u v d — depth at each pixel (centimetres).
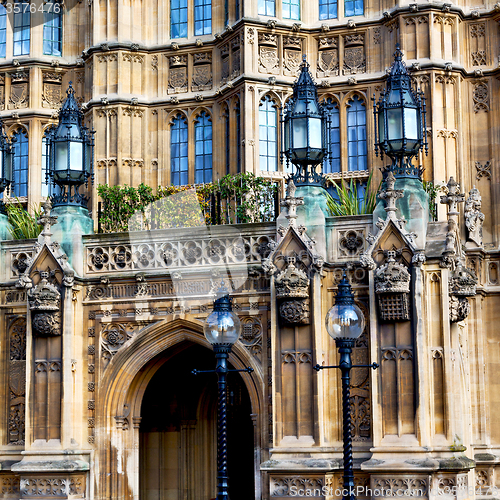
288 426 2050
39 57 3369
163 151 3188
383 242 2031
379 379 2003
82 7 3397
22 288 2330
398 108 2114
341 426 2066
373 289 2025
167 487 2669
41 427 2206
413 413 1978
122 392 2242
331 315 1584
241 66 3041
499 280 2866
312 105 2183
